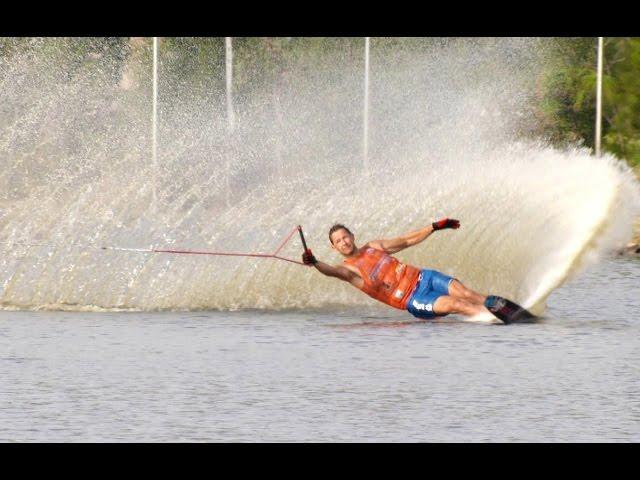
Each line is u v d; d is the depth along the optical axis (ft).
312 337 161.07
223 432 110.11
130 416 115.96
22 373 136.15
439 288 175.63
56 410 118.21
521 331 165.68
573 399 123.24
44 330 167.12
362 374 135.64
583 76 563.89
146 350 151.12
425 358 145.28
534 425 112.78
